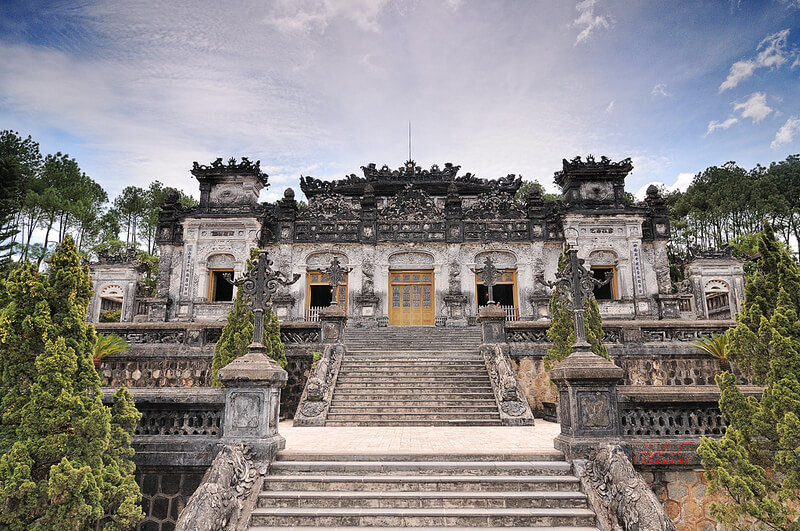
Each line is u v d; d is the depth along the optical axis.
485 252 28.47
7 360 6.80
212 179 29.25
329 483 7.76
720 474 6.66
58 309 7.09
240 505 7.17
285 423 14.22
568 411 8.48
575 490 7.66
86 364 7.06
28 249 31.62
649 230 28.23
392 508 7.31
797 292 7.20
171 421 8.51
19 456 6.23
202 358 16.83
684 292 27.45
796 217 35.78
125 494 6.91
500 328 17.38
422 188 36.53
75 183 36.91
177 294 27.70
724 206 37.41
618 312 26.50
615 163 28.36
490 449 8.95
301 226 28.91
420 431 11.84
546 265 28.16
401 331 23.28
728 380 7.24
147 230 44.03
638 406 8.37
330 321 17.53
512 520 7.06
